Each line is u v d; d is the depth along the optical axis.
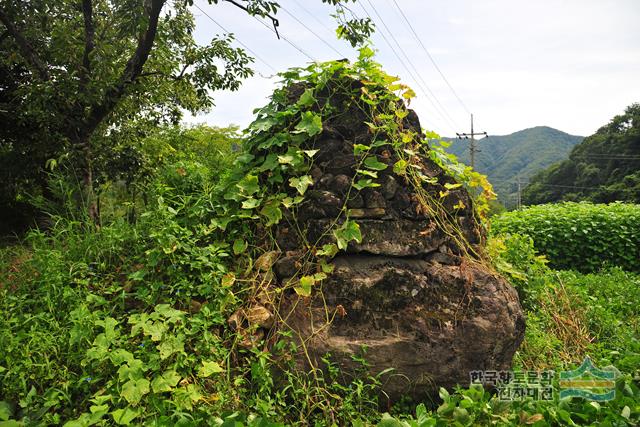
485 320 3.38
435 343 3.30
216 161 4.50
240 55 9.83
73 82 7.80
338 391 3.14
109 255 3.64
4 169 9.91
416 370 3.26
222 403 2.80
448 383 3.28
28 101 8.03
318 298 3.38
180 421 2.54
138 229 3.73
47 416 2.58
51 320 3.03
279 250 3.57
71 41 8.47
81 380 2.69
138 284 3.38
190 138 12.81
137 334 3.05
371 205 3.61
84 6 8.30
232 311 3.32
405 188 3.74
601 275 8.13
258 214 3.70
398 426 2.59
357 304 3.37
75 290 3.24
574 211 11.21
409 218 3.68
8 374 2.69
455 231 3.83
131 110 10.70
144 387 2.65
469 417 2.79
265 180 3.83
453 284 3.48
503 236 5.61
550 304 5.14
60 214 4.18
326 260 3.49
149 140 11.23
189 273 3.39
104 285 3.41
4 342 2.85
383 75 4.02
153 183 4.12
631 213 10.30
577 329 4.75
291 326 3.29
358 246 3.54
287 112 3.83
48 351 2.88
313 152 3.64
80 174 7.56
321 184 3.71
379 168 3.64
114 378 2.75
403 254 3.57
